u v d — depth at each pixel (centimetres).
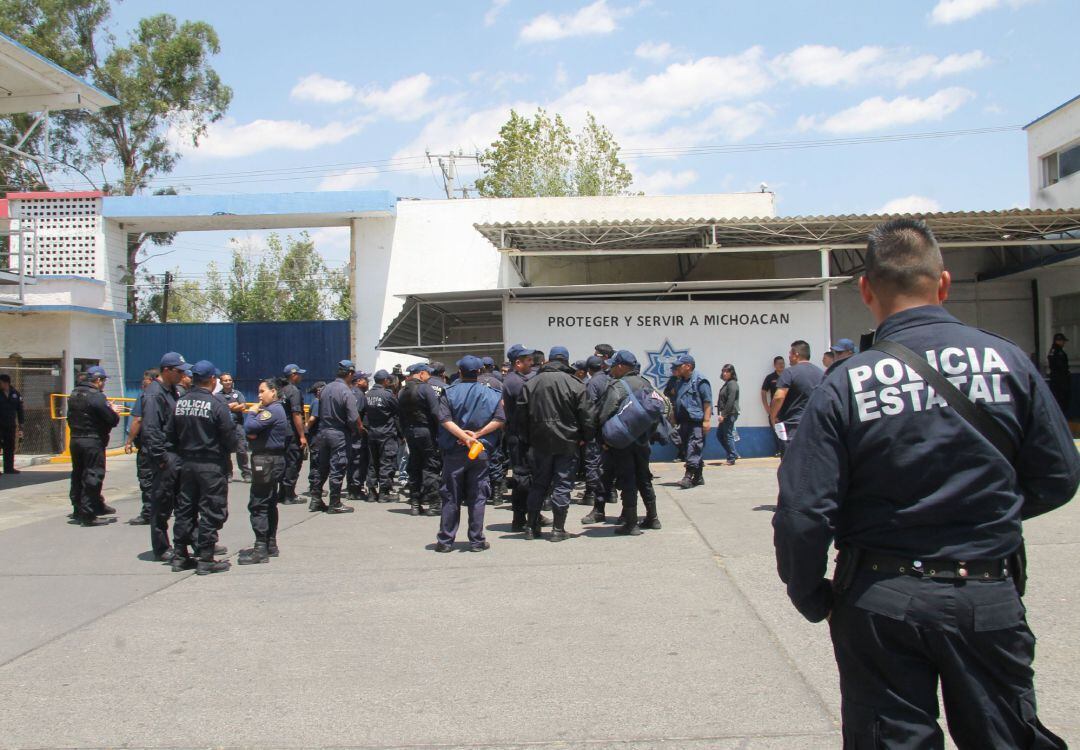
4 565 768
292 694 442
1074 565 651
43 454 1875
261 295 3525
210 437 723
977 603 216
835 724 389
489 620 562
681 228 1458
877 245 250
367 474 1220
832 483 229
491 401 788
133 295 2969
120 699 441
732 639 509
